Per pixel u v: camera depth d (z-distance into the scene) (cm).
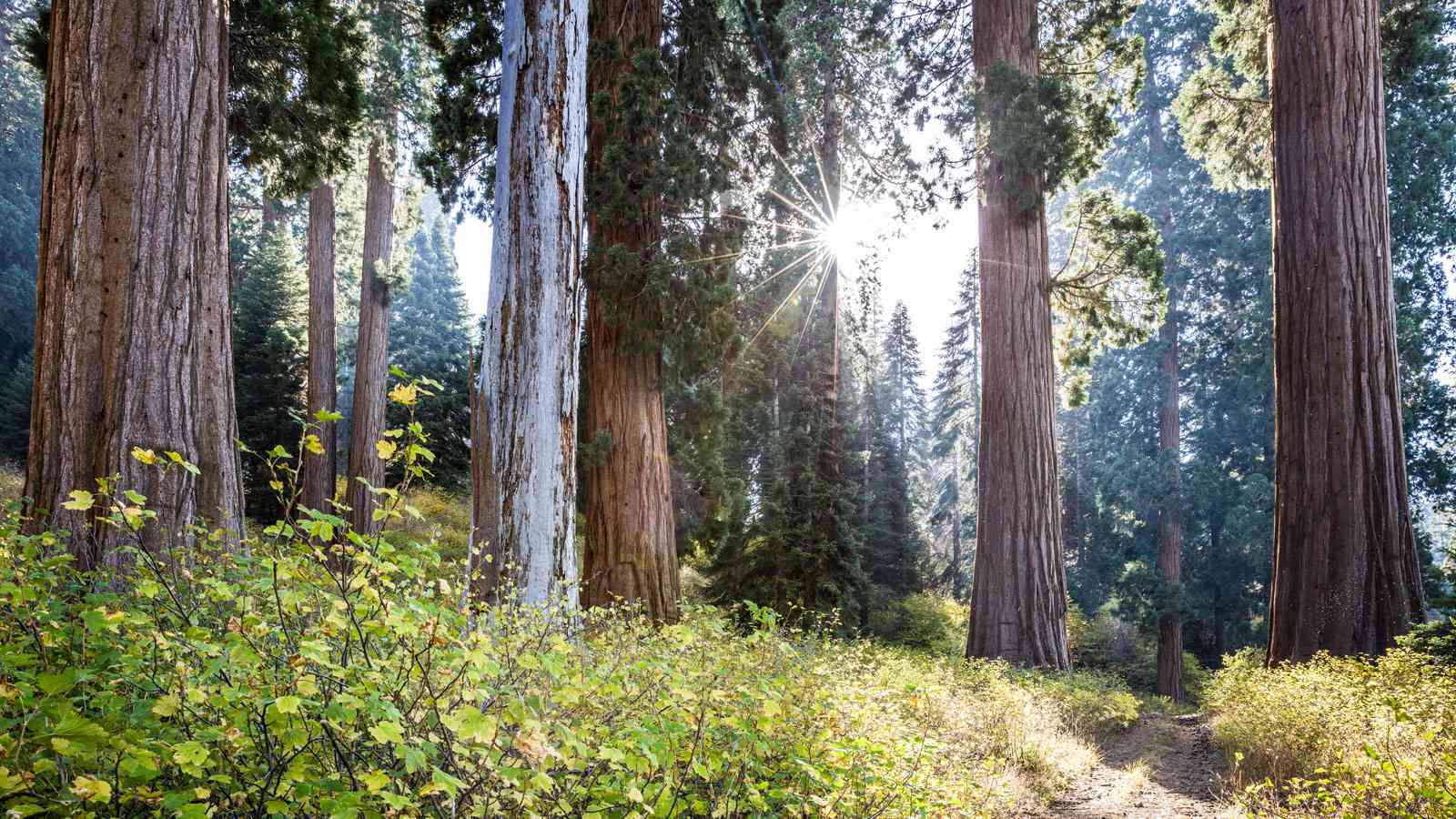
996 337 1310
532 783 206
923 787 384
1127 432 3303
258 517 2077
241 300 2292
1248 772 648
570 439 548
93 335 475
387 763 230
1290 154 1088
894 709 474
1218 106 1642
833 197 1845
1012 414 1280
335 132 1110
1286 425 1057
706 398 1375
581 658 372
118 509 253
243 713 208
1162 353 2875
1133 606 2539
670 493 1087
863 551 2464
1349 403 1005
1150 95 3117
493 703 245
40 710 180
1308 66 1080
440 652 236
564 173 559
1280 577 1038
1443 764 387
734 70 1255
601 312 1043
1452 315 2244
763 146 1328
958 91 1555
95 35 497
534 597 507
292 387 2208
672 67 1191
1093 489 3238
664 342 1043
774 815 314
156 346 487
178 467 480
